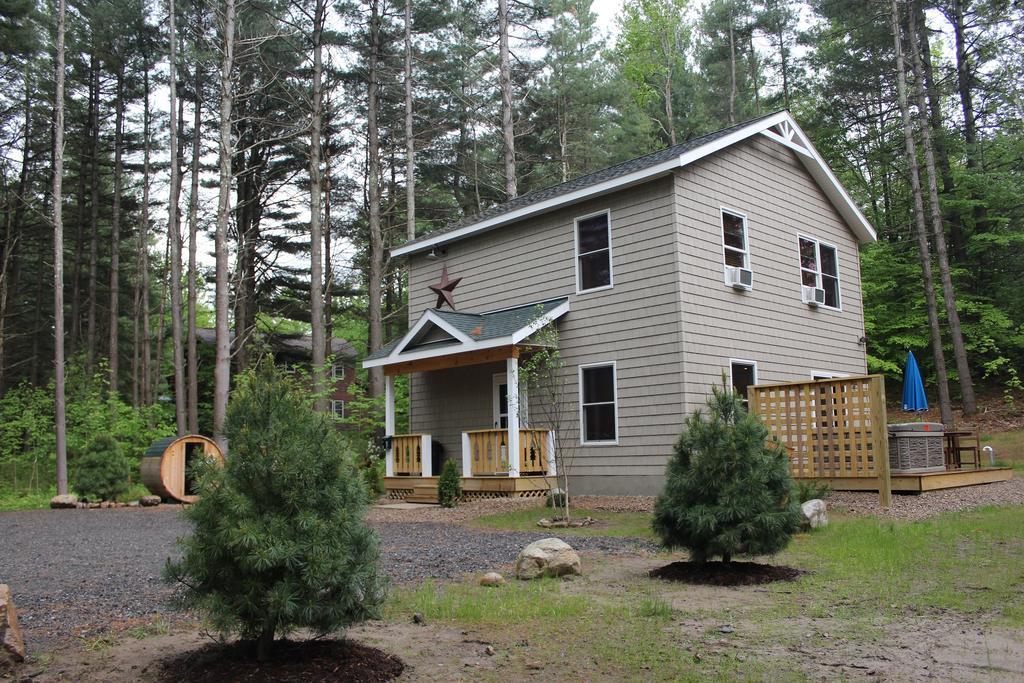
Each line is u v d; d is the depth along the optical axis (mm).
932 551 7422
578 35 31719
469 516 12375
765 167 15492
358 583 4008
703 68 41250
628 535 9562
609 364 13758
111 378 28969
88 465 17312
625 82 32938
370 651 4348
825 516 9188
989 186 22703
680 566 7020
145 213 29516
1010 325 22125
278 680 3818
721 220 14023
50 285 34938
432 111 29859
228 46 20281
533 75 30031
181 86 26562
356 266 32750
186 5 25922
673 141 35562
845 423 11141
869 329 23641
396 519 12531
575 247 14586
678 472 6941
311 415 4383
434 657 4371
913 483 11383
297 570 3906
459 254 17234
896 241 26469
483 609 5453
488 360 14211
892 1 22125
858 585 6102
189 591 4047
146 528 12008
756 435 6762
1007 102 24875
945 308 22359
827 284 17125
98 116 30688
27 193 29094
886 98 28016
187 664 4141
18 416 25266
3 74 26281
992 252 24094
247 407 4223
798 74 36156
